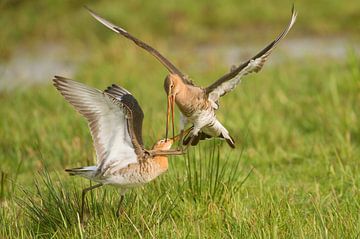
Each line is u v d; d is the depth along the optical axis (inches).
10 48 1013.2
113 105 354.6
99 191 432.8
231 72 410.6
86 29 1071.0
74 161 531.8
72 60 964.6
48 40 1063.6
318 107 636.7
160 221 396.8
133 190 427.2
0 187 481.4
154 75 848.3
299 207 428.8
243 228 382.0
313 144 561.3
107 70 871.1
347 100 650.2
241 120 609.3
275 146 568.7
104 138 362.0
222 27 1107.3
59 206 402.3
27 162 559.2
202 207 419.5
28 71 920.3
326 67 826.8
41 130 611.2
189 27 1088.8
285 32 398.3
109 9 1096.2
